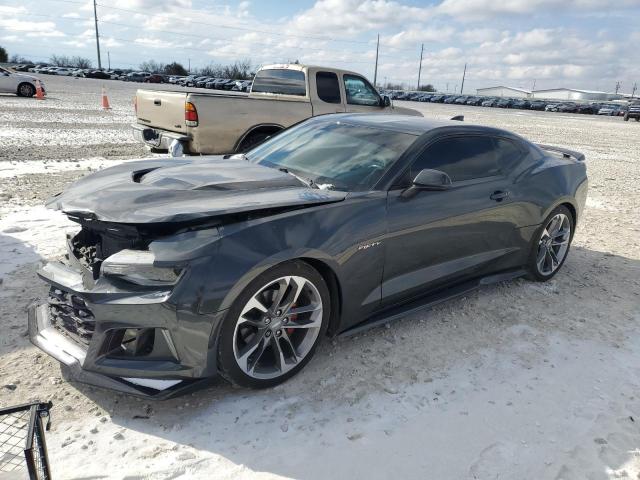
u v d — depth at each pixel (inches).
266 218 109.7
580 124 1339.8
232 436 100.0
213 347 102.1
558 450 102.6
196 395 111.8
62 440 96.0
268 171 139.8
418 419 108.8
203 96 286.2
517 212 166.7
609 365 135.3
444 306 163.9
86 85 1546.5
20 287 155.8
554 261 191.0
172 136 296.4
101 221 107.3
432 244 142.1
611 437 107.3
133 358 100.9
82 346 108.0
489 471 96.0
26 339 128.6
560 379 127.3
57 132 521.0
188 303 96.8
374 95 381.4
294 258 109.7
